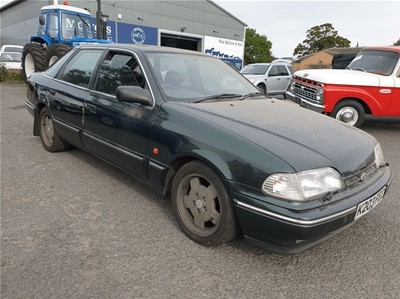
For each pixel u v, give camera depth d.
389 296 2.18
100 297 2.06
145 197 3.46
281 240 2.19
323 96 6.85
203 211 2.63
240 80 3.95
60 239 2.64
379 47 7.64
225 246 2.66
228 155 2.37
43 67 11.31
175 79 3.22
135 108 3.09
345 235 2.91
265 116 2.91
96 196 3.43
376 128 7.94
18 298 2.02
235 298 2.11
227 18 28.23
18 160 4.39
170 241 2.69
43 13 11.79
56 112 4.26
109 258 2.44
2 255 2.41
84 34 11.86
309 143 2.45
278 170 2.16
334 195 2.25
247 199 2.25
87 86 3.79
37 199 3.31
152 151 2.91
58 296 2.05
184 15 24.98
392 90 6.82
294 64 39.31
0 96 10.16
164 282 2.22
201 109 2.83
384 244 2.78
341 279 2.33
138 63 3.25
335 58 12.85
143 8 22.31
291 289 2.22
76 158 4.54
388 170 2.90
